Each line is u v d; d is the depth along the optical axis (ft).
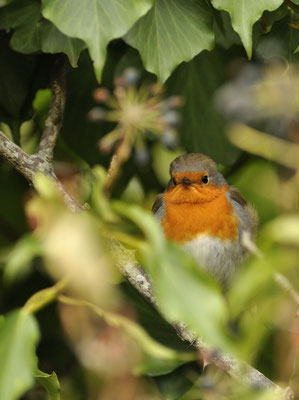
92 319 24.07
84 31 17.79
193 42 20.86
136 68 25.08
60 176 26.16
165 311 10.27
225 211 27.61
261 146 22.91
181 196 27.50
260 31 23.45
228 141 27.14
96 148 27.14
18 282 27.02
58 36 22.03
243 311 11.59
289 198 24.20
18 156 22.08
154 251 10.57
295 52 22.52
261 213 27.53
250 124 25.29
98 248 11.07
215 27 24.47
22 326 11.16
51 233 10.70
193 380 23.93
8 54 25.82
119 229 11.62
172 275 10.47
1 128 26.86
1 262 26.68
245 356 11.15
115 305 24.36
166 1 20.95
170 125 21.98
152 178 28.81
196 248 27.53
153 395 24.26
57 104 25.00
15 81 26.04
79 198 21.16
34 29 23.57
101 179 12.29
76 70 26.08
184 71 26.43
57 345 26.94
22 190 27.78
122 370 24.06
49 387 16.19
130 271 19.77
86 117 26.81
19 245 10.71
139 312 24.89
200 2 21.07
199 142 27.37
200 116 26.84
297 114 24.18
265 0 19.63
